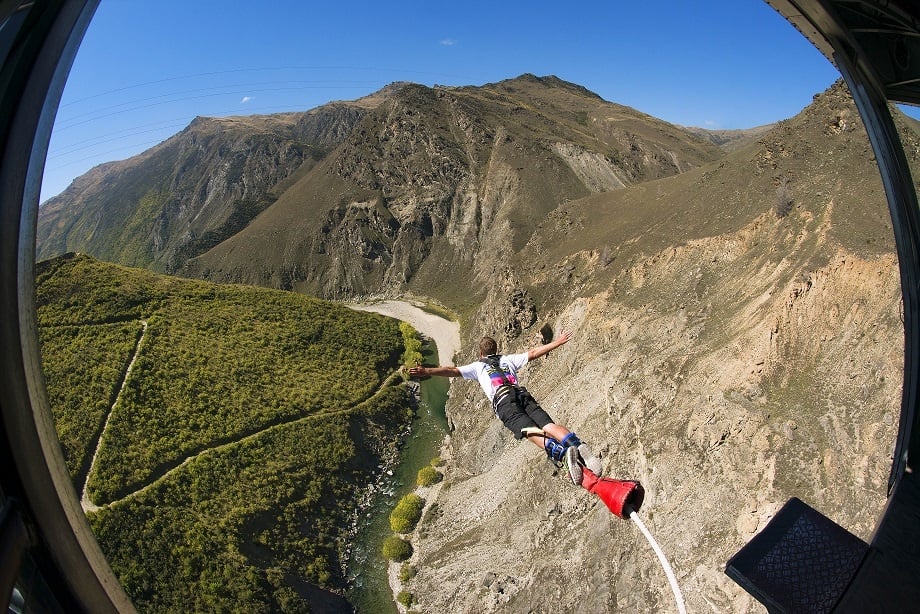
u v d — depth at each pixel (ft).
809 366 113.39
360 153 581.94
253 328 282.36
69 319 239.50
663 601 101.91
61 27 9.72
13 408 9.57
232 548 160.86
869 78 18.84
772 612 17.25
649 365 150.00
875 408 98.43
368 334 320.29
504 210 464.24
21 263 9.36
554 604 119.14
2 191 8.93
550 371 208.03
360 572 167.84
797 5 17.12
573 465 22.02
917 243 20.02
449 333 355.15
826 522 18.88
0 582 8.61
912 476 19.04
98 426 196.44
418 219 500.33
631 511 21.45
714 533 103.35
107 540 155.33
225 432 208.95
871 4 16.26
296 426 225.15
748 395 115.14
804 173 170.30
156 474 183.62
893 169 19.65
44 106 9.65
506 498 162.71
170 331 253.03
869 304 112.78
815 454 100.53
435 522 178.60
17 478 9.84
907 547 17.12
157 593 145.59
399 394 269.64
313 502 192.65
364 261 500.74
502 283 300.40
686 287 173.37
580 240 277.64
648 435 128.57
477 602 133.90
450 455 221.46
